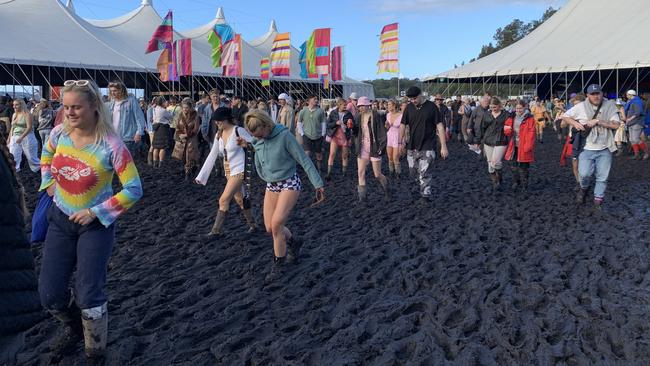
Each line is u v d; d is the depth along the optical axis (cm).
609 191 1012
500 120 977
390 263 564
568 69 2948
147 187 1050
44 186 335
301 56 2088
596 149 809
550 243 634
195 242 659
